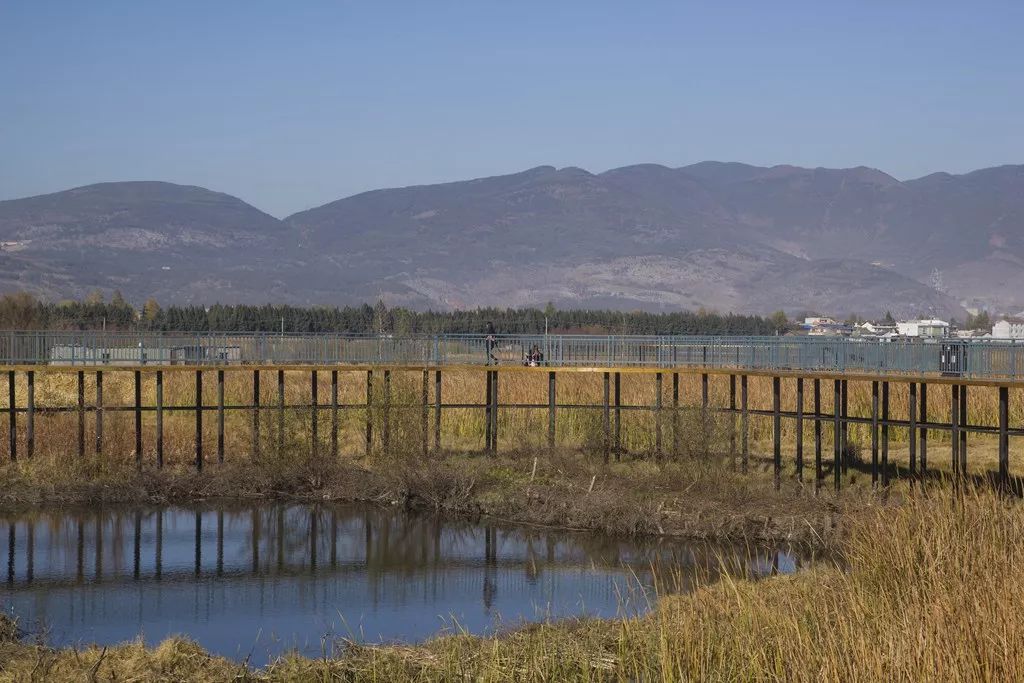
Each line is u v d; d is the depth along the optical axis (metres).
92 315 121.19
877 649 14.37
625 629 18.66
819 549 27.89
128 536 31.16
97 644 20.30
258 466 37.41
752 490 32.03
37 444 37.94
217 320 127.81
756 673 15.70
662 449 36.19
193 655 18.27
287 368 37.91
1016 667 13.36
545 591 25.33
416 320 116.75
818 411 33.59
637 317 158.38
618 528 31.12
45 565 27.95
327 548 30.00
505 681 17.31
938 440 37.97
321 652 20.52
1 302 91.31
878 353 32.25
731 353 37.31
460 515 34.09
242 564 28.30
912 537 19.42
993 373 29.14
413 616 23.47
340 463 37.66
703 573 26.09
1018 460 33.22
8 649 18.48
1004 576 15.97
